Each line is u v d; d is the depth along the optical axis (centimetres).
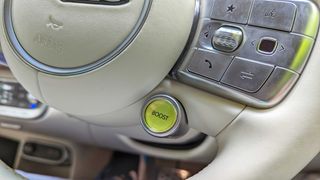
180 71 22
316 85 19
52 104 23
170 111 22
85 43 20
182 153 27
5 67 31
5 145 37
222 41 21
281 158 19
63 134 34
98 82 21
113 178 40
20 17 21
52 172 38
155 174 38
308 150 19
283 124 20
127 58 20
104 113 23
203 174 21
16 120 33
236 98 21
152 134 22
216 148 25
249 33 21
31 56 21
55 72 21
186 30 21
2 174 22
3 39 22
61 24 20
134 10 20
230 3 21
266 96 20
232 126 21
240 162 20
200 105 22
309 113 19
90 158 38
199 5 22
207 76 21
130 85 21
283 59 20
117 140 30
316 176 23
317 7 20
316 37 20
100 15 20
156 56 21
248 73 21
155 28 20
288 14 20
